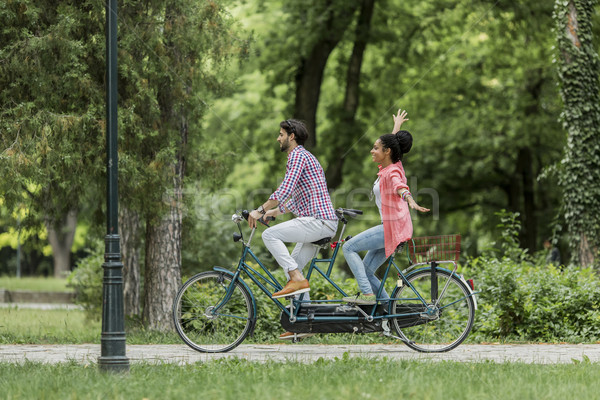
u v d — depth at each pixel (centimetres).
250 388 721
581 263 1898
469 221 3822
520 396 701
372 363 891
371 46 3172
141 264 1983
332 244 1027
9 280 4809
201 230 2092
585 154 1917
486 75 3434
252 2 2905
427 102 3488
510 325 1359
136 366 891
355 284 1341
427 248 1027
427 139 3509
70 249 5469
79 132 1330
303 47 2683
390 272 1074
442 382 748
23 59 1320
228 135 3216
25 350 1146
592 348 1152
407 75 3222
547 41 2808
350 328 1011
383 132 3231
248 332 1049
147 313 1514
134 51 1438
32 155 1285
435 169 3572
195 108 1519
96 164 1351
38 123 1303
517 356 1034
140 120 1400
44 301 3412
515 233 1641
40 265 6731
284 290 982
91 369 859
